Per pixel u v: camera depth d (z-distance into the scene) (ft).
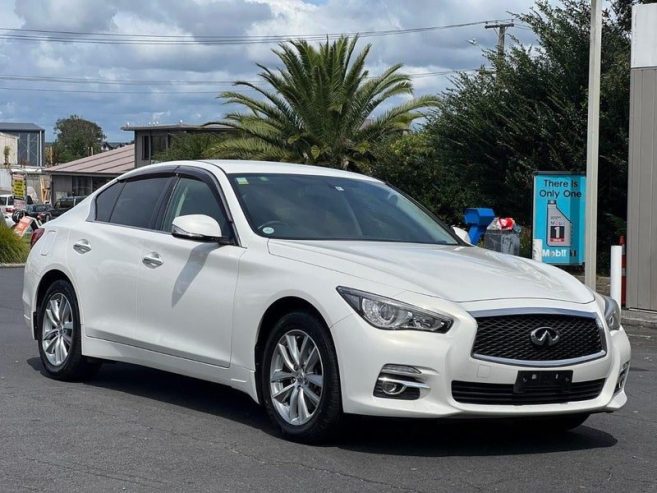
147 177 26.08
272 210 22.85
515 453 20.12
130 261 24.47
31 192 282.15
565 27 76.64
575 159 72.69
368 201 24.75
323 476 17.95
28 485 17.20
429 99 115.65
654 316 46.44
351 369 18.78
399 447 20.18
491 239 54.80
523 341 18.95
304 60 113.09
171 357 23.07
